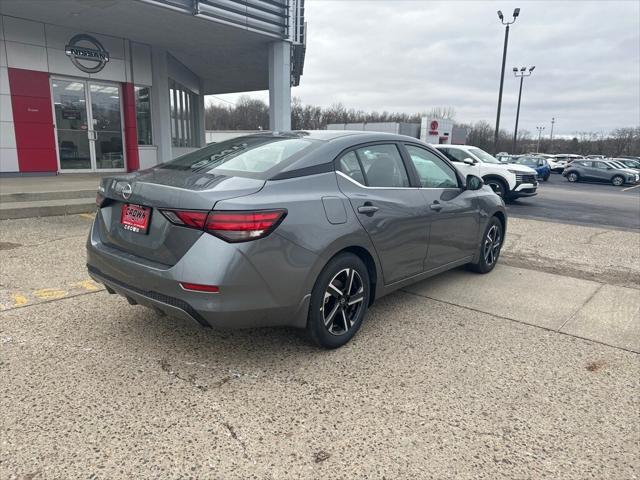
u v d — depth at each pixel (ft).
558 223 33.73
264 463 7.23
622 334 12.46
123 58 41.47
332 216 10.30
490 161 46.98
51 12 33.24
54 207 24.68
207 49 44.70
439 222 13.84
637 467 7.40
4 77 34.99
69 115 39.29
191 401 8.75
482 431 8.16
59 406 8.43
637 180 92.79
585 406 9.04
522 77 131.95
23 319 12.05
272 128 42.39
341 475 7.02
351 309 11.34
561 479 7.08
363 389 9.36
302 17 41.50
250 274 8.93
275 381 9.54
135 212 10.01
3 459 7.07
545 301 14.89
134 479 6.80
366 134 12.53
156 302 9.38
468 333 12.22
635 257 21.86
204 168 10.87
